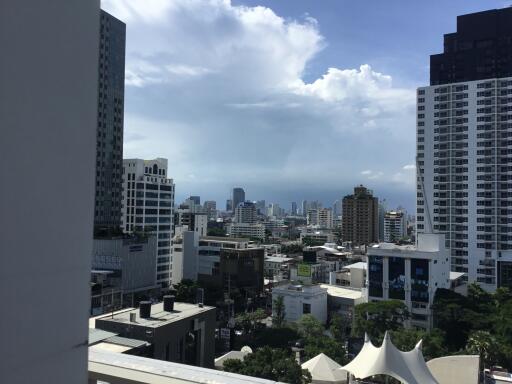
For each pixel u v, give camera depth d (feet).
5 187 11.66
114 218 453.99
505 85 396.78
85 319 14.17
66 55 13.43
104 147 450.30
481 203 397.60
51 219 12.94
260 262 447.01
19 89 12.00
